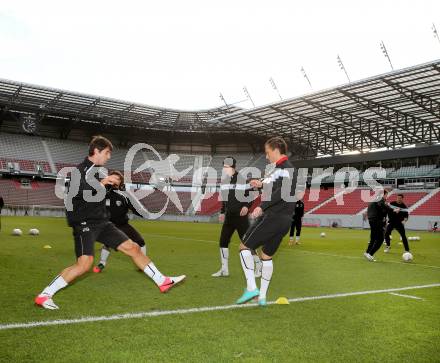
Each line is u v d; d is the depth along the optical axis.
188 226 33.03
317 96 34.59
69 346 3.69
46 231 19.12
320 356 3.64
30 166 48.31
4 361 3.32
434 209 38.81
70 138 54.56
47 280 6.80
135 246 5.34
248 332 4.25
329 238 22.09
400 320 4.87
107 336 3.99
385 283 7.55
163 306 5.24
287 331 4.33
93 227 5.00
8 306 5.01
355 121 42.06
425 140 41.03
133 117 49.03
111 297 5.70
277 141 5.34
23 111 45.84
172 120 51.41
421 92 31.44
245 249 5.53
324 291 6.61
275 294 6.28
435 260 11.98
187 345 3.81
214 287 6.68
